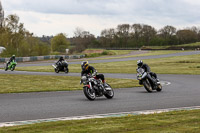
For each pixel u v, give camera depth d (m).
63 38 159.12
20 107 14.18
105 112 12.96
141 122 9.88
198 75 40.78
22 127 9.10
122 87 25.20
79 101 16.48
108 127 9.03
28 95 19.20
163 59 87.50
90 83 17.05
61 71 44.69
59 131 8.48
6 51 89.75
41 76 34.94
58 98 17.77
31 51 103.19
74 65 68.94
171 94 20.03
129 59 90.94
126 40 198.88
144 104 15.41
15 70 49.03
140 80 21.25
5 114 12.29
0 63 75.62
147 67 21.55
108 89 17.62
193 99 17.41
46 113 12.60
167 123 9.66
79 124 9.67
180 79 34.31
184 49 145.62
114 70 51.97
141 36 198.62
